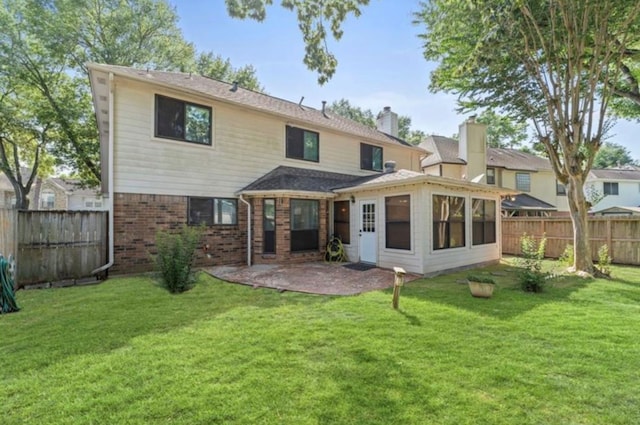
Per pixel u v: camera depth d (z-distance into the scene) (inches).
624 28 315.3
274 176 450.0
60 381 121.2
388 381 122.6
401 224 374.3
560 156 398.0
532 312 211.6
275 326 183.6
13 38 572.1
